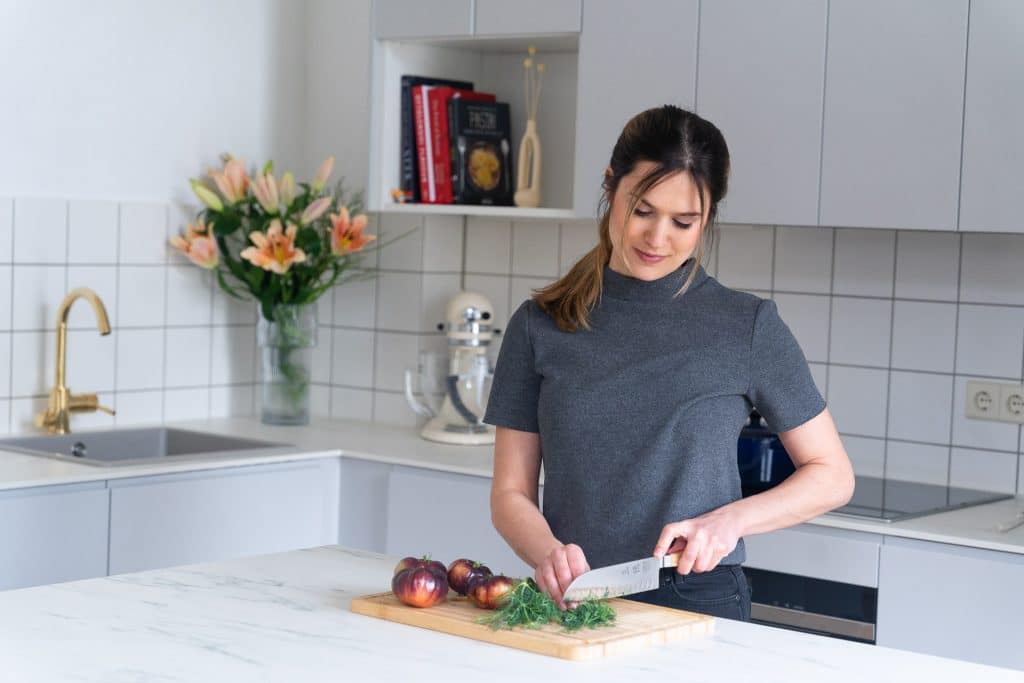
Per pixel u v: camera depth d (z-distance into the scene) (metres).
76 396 3.53
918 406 3.20
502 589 1.80
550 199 3.79
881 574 2.67
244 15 3.91
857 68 2.88
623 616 1.80
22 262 3.47
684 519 1.94
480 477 3.21
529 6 3.35
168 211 3.78
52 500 2.97
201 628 1.75
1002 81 2.72
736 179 3.04
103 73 3.60
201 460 3.24
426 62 3.74
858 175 2.89
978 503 2.93
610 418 1.98
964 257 3.12
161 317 3.79
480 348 3.68
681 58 3.11
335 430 3.81
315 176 4.07
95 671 1.57
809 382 2.00
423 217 3.84
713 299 2.01
